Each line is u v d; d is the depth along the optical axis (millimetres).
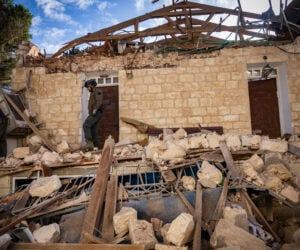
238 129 7039
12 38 8820
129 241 3162
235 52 7250
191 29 8164
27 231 3221
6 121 6535
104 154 4383
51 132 7430
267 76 7535
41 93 7578
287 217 4875
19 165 5383
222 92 7203
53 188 4105
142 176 4988
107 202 3641
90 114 6477
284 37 7191
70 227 3492
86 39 7977
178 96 7297
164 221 3639
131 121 7230
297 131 6848
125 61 7496
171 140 5391
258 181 4273
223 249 2766
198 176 4293
